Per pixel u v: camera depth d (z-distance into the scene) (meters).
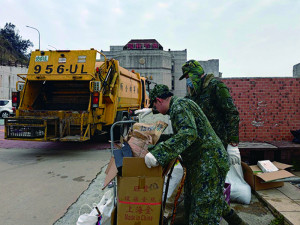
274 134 4.91
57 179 4.49
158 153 1.80
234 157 2.71
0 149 7.34
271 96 4.88
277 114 4.89
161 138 2.51
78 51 6.71
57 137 6.20
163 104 2.21
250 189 3.33
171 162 1.95
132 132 2.17
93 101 6.30
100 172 4.91
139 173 1.85
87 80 6.48
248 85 4.89
